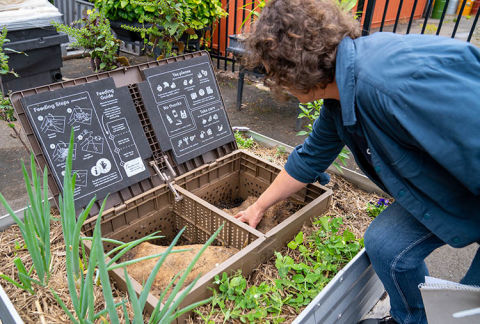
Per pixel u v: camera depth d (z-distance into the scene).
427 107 0.96
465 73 0.96
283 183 1.81
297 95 1.32
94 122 1.85
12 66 3.59
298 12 1.11
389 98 1.02
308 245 1.91
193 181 2.24
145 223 2.04
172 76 2.18
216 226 1.91
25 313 1.46
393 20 7.84
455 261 2.32
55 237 1.87
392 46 1.08
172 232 2.24
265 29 1.15
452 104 0.94
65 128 1.76
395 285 1.46
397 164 1.14
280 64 1.18
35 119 1.67
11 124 2.17
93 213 1.82
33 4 3.68
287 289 1.68
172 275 1.64
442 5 8.62
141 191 2.03
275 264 1.71
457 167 0.98
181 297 1.13
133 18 4.02
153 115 2.08
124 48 5.88
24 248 1.82
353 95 1.11
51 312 1.47
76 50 5.82
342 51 1.14
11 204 2.73
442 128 0.96
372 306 1.99
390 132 1.10
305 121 4.27
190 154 2.23
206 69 2.36
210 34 5.17
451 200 1.15
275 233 1.76
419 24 8.08
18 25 3.52
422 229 1.36
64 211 1.24
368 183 2.49
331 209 2.27
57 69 4.02
